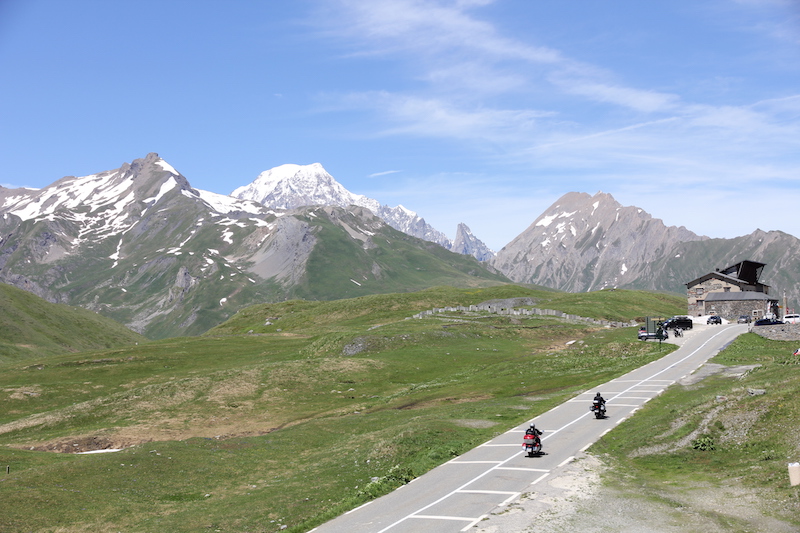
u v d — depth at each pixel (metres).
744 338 86.81
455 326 121.81
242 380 82.81
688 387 55.69
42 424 69.31
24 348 195.38
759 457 32.94
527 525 26.06
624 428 43.38
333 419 61.34
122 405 74.31
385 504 30.91
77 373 99.44
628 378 64.44
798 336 83.75
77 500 35.91
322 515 30.02
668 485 31.06
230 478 42.84
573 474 33.47
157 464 44.00
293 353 110.94
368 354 101.12
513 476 33.75
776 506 26.23
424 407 63.44
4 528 31.03
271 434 56.06
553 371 78.12
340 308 181.50
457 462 38.03
